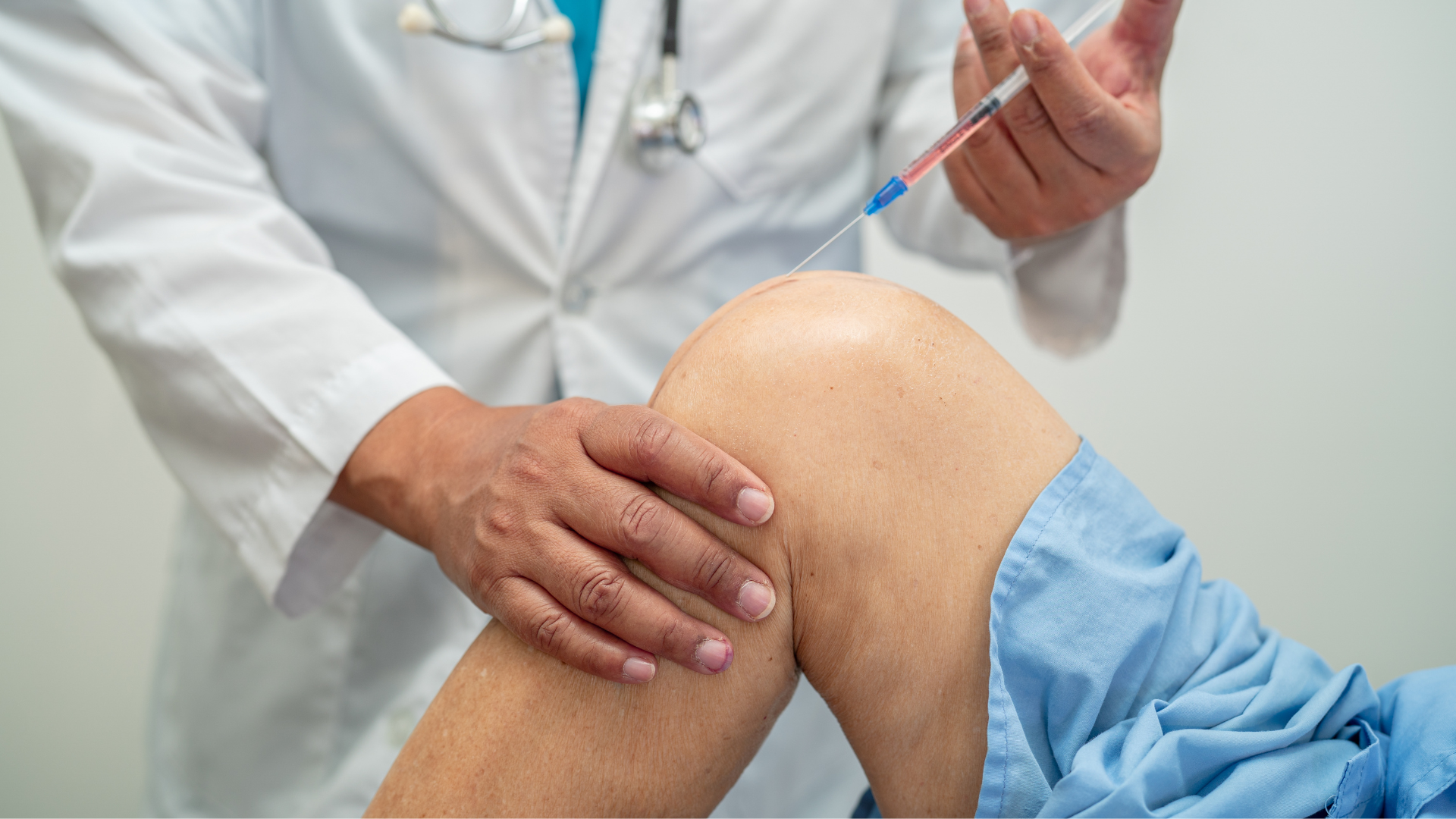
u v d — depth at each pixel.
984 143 0.80
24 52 0.89
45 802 1.81
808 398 0.56
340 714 1.00
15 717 1.80
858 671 0.55
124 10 0.89
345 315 0.82
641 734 0.53
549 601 0.55
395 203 1.01
